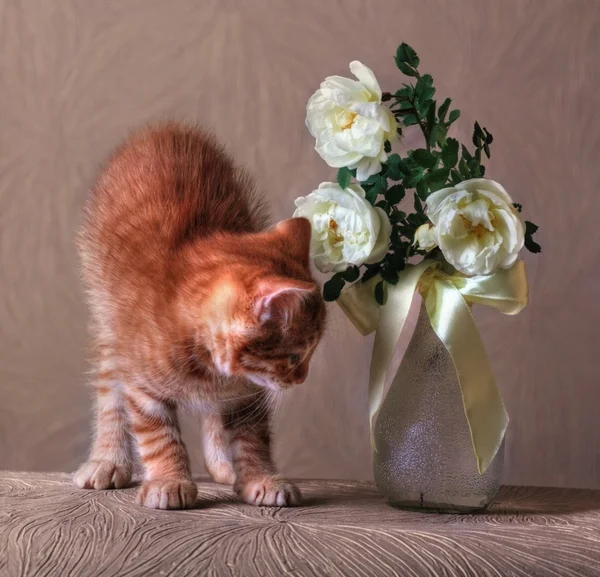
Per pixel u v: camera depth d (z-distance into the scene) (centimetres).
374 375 83
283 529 75
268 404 90
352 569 68
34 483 94
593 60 120
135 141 101
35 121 119
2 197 119
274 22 119
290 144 119
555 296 120
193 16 119
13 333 120
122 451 95
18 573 69
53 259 119
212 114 119
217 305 82
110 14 119
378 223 80
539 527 78
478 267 78
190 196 92
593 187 120
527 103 120
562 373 120
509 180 120
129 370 87
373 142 80
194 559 69
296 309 83
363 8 119
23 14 119
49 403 119
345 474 120
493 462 81
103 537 73
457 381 81
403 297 82
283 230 87
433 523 78
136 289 87
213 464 98
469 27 120
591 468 120
